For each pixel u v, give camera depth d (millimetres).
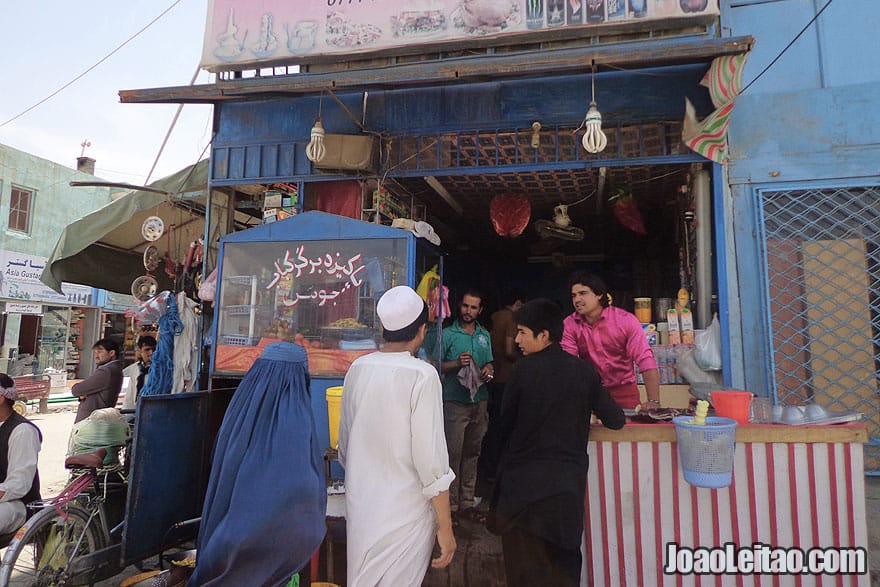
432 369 2115
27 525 2822
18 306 14789
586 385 2318
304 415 2182
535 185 5098
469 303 4164
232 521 1976
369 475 2064
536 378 2314
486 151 4379
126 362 17875
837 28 4039
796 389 3822
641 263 7434
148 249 5250
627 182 4996
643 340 3072
